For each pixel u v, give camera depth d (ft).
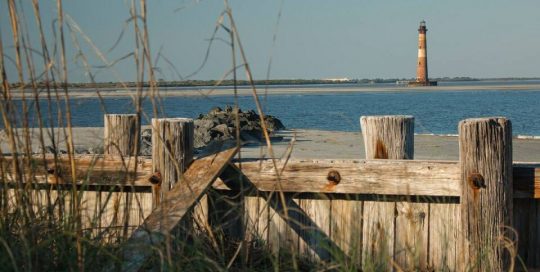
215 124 65.77
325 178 22.09
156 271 16.67
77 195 17.65
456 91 433.89
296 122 130.93
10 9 15.75
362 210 22.39
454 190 21.36
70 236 16.35
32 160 17.02
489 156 20.86
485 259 20.45
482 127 20.81
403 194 21.83
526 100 259.80
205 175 20.33
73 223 16.47
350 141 65.72
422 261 22.06
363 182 21.89
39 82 16.21
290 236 22.52
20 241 16.35
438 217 21.98
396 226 22.16
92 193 22.53
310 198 22.58
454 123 131.34
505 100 262.26
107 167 22.20
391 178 21.77
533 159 52.49
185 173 21.25
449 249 21.88
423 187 21.61
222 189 22.58
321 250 22.47
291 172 22.21
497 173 20.88
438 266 21.94
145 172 22.20
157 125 21.83
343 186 22.00
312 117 151.53
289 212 22.61
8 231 16.75
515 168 21.45
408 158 24.48
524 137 70.54
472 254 21.11
